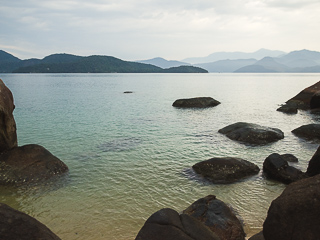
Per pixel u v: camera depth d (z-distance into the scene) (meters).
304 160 16.94
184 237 5.53
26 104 45.56
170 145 20.38
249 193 12.56
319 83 42.88
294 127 27.36
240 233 9.09
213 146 20.03
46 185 13.35
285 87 98.44
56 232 9.58
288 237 5.27
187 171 15.11
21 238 4.76
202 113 36.81
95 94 67.50
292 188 5.74
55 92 73.12
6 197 12.16
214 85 113.44
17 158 14.37
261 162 16.69
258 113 36.75
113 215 10.71
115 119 31.78
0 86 15.30
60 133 24.23
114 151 18.89
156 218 5.96
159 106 44.22
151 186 13.31
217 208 9.83
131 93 71.19
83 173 14.91
